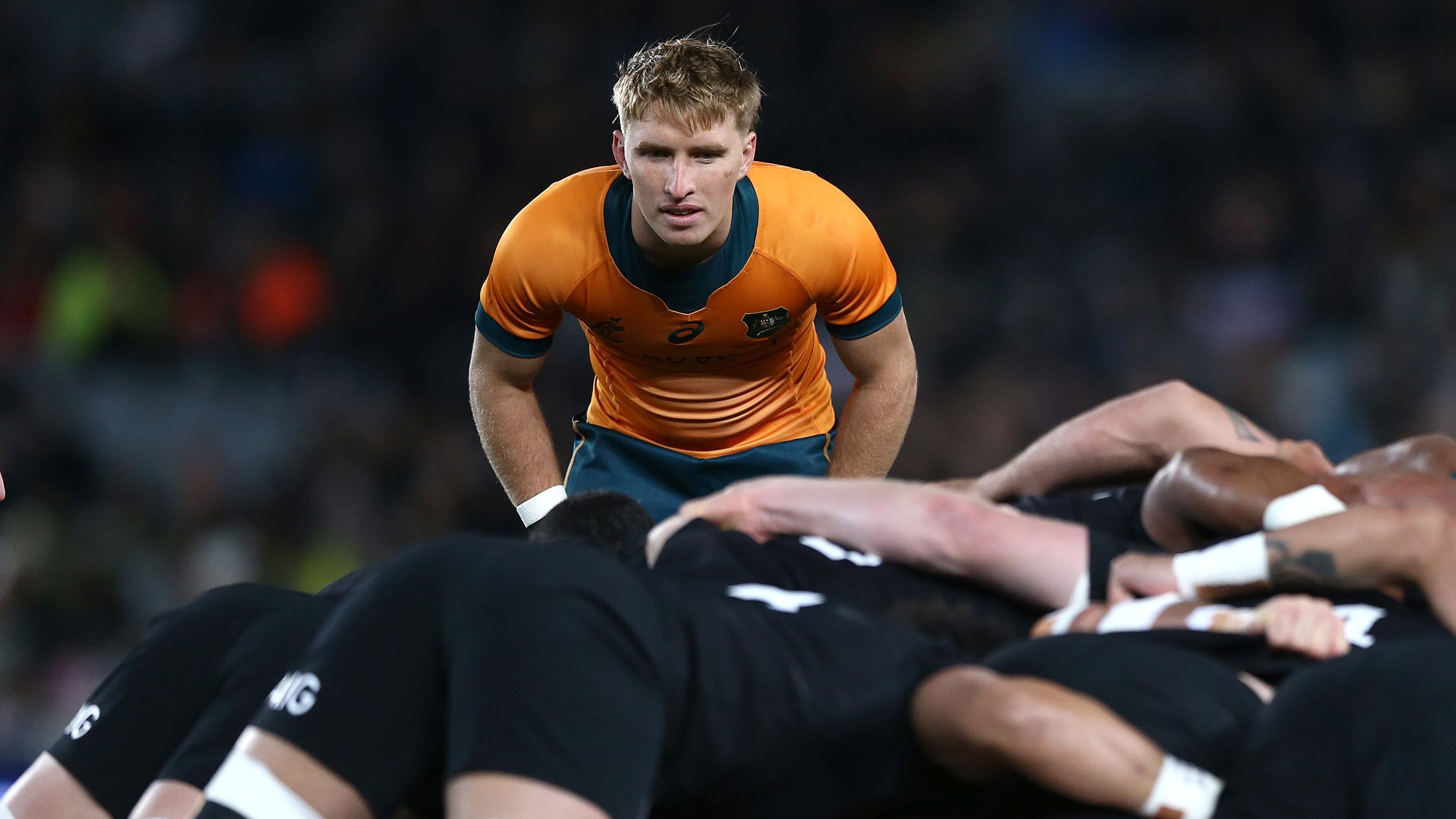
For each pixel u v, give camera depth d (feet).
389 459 106.42
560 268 41.52
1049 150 130.41
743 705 27.81
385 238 124.98
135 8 144.87
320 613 33.88
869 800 28.81
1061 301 119.85
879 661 28.96
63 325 116.78
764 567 32.73
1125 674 28.89
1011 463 43.34
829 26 136.15
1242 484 34.86
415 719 27.22
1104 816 27.68
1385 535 31.86
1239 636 31.01
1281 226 123.85
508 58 135.54
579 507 35.47
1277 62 134.41
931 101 132.05
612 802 25.70
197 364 117.39
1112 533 38.22
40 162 129.70
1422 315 115.55
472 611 26.89
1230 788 28.22
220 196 130.93
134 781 32.81
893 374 44.57
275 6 143.13
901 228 125.90
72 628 93.76
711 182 38.83
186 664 33.37
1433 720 26.84
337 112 134.21
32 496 98.17
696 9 135.33
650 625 27.35
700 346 42.93
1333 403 113.09
